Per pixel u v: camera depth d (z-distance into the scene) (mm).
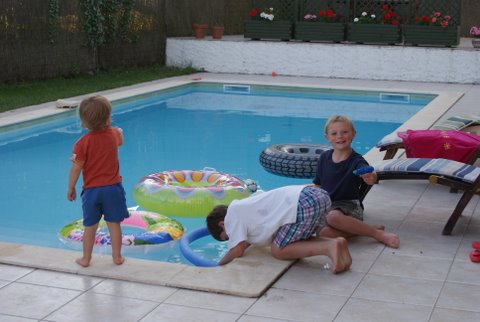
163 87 12727
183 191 5895
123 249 5051
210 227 4355
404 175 4988
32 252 4215
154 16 15633
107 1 14062
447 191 5801
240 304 3510
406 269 4004
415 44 14836
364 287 3732
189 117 10844
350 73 14656
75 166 3910
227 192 5961
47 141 8969
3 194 6699
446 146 5848
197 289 3680
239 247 4105
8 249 4266
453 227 4633
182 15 16703
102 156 3945
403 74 14336
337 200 4668
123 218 4043
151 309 3457
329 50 14695
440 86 13500
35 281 3809
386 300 3564
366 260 4141
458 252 4312
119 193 4004
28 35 12250
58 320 3340
